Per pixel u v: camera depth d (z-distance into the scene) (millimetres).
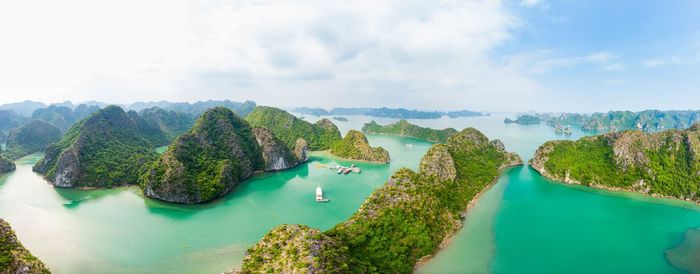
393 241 89375
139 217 121250
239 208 132250
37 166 189375
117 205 133875
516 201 137750
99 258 91375
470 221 115000
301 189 160625
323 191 157125
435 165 132875
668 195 145625
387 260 82188
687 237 107812
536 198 142125
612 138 187375
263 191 156875
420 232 93688
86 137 185375
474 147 196375
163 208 131000
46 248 96438
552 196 145000
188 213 126062
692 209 131375
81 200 139375
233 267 87000
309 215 125250
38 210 126562
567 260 92562
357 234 88688
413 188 109062
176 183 137375
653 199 143000
